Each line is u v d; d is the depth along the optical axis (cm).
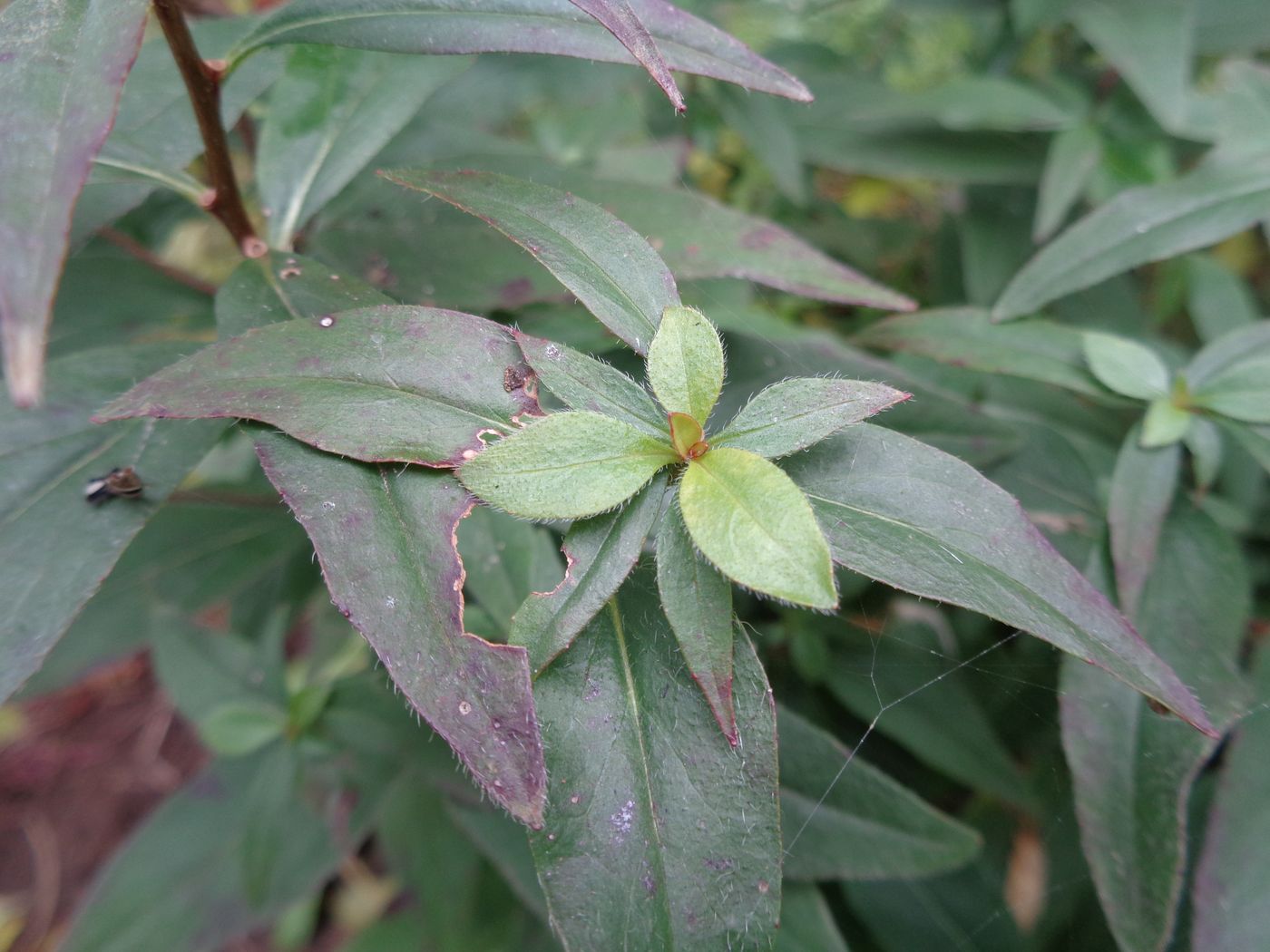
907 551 12
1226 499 22
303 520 12
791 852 18
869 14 34
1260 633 20
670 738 12
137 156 17
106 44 11
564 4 14
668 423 12
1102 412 23
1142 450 18
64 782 43
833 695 24
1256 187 21
